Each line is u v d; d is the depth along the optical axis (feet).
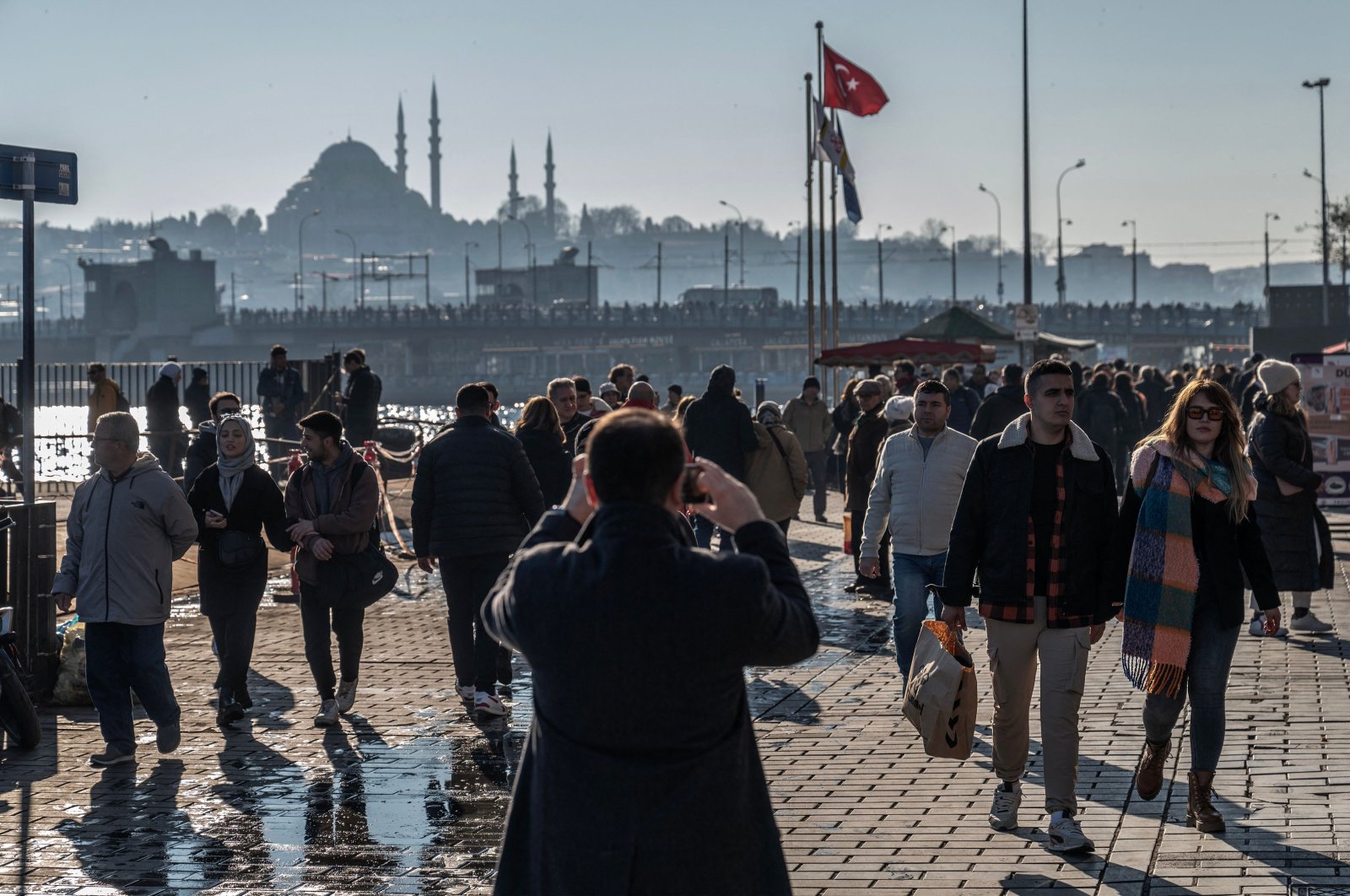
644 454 10.72
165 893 19.63
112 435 26.94
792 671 34.37
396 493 74.59
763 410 48.85
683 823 10.63
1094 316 348.59
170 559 27.32
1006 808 21.15
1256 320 346.95
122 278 445.78
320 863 20.80
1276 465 36.24
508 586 11.09
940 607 28.94
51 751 28.07
